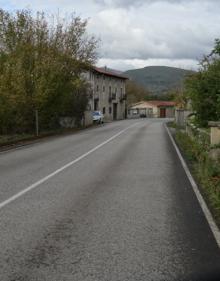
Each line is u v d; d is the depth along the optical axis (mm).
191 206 9844
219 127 15898
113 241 7148
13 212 9195
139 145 25531
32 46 37250
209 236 7477
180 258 6336
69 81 42625
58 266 6035
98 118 60188
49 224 8203
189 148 21094
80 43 44344
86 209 9438
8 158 20125
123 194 11141
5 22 38812
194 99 21625
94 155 20359
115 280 5551
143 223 8297
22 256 6441
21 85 33781
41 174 14656
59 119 45844
